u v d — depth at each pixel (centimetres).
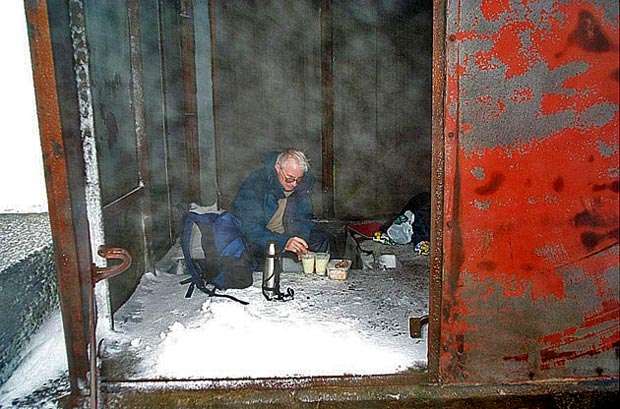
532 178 125
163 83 272
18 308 149
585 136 122
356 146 396
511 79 119
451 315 134
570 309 133
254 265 239
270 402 135
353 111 391
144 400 136
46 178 125
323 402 135
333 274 226
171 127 292
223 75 376
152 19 254
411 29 380
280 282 223
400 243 295
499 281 131
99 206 157
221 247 216
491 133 122
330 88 384
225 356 157
